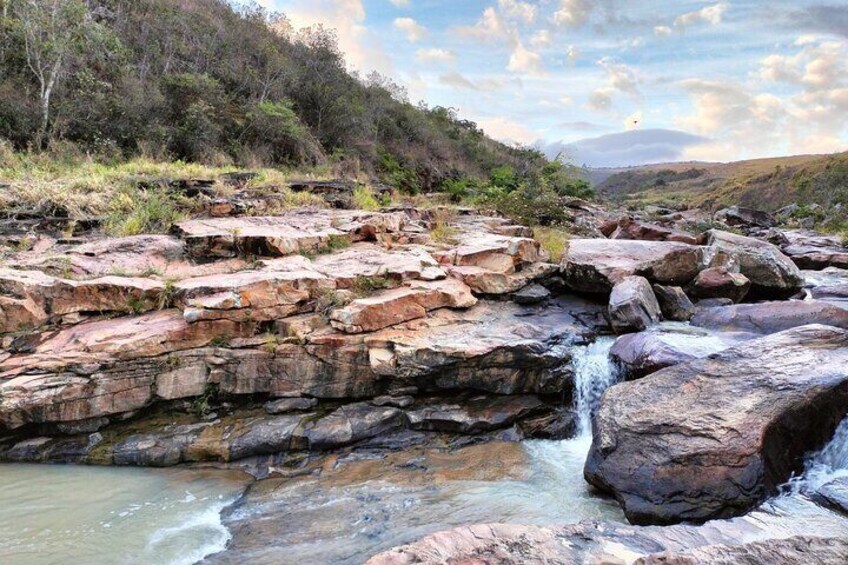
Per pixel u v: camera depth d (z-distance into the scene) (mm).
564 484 5379
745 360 5520
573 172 29938
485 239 10773
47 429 5957
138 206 10047
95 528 4648
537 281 9602
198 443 5941
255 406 6605
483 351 6594
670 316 8469
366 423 6309
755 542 3100
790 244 18250
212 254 8594
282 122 18625
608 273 8906
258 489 5414
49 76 14352
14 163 11695
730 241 10930
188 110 16016
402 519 4660
